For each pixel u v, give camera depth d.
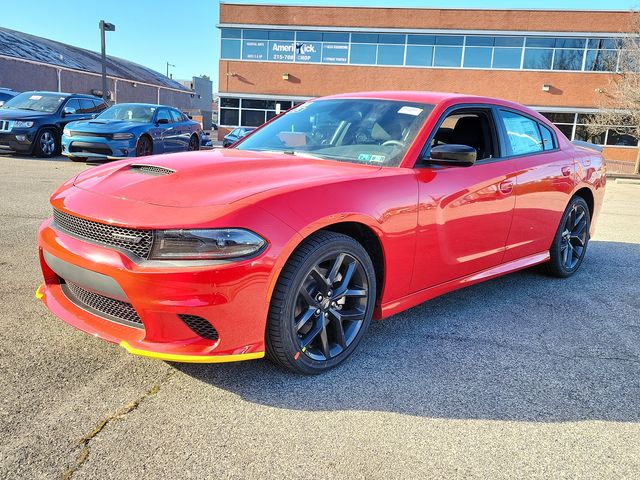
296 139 3.47
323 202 2.52
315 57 29.84
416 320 3.53
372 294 2.84
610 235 7.02
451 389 2.61
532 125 4.22
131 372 2.58
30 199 6.98
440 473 1.98
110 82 39.12
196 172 2.69
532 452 2.14
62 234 2.57
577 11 27.03
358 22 28.88
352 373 2.72
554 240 4.41
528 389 2.65
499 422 2.34
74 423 2.14
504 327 3.47
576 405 2.52
